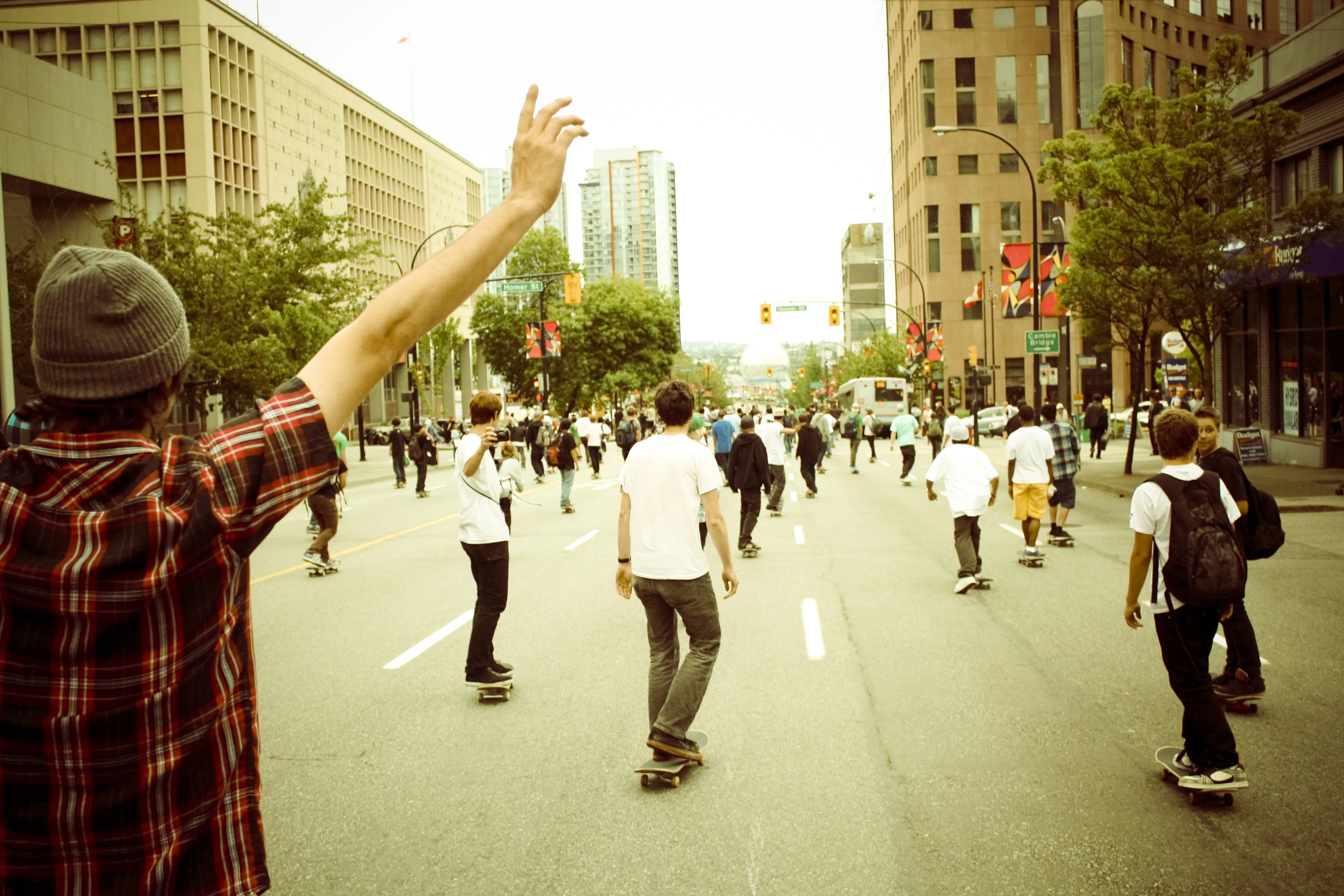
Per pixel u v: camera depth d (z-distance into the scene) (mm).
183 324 1626
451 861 4434
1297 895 3959
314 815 5004
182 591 1466
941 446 34281
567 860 4430
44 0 51406
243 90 57500
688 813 4945
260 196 59375
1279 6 76875
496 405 7043
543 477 30125
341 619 10250
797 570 12750
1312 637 8453
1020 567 12648
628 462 5766
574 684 7441
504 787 5363
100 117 32781
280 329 30625
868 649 8367
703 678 5461
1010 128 68375
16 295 24984
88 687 1421
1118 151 20500
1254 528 6461
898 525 17547
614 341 69500
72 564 1394
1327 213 18531
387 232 84000
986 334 67250
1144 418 44844
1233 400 27688
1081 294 21875
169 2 51531
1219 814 4789
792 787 5273
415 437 26641
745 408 21016
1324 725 6105
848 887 4102
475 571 7051
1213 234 19344
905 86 77312
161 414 1612
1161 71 70938
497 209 1841
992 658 7957
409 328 1694
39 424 1562
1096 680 7254
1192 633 5012
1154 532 5062
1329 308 22797
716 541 5625
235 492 1507
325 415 1602
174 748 1485
